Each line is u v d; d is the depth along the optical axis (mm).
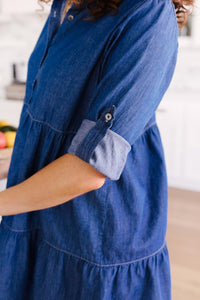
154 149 714
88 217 661
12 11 3512
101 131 533
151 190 717
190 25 3219
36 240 755
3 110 3564
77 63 598
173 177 3334
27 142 698
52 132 658
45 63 648
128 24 549
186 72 3449
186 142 3199
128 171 663
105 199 654
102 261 670
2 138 1283
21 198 584
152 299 694
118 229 662
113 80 541
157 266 714
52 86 628
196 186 3289
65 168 555
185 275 2025
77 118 644
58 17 671
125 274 684
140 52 533
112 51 564
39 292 727
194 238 2482
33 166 712
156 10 547
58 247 698
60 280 703
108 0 560
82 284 679
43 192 569
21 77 3828
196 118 3121
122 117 542
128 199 669
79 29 617
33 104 686
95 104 553
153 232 703
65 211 681
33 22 3842
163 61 556
